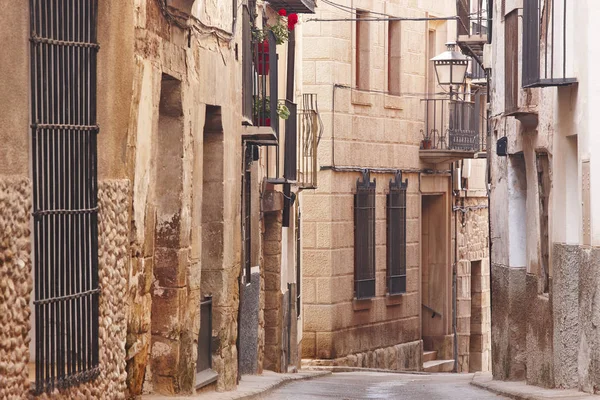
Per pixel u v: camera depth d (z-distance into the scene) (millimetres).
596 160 21578
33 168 13055
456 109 47000
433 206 48625
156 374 20141
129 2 16047
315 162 37156
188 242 20641
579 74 22391
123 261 16047
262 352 32125
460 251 49625
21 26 12930
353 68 43000
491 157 31891
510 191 28953
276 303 33531
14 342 12523
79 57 14250
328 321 41469
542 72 25125
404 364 46062
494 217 31125
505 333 29531
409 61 46438
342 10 42188
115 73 15719
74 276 13984
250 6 27375
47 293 13258
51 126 13391
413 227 46781
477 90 48031
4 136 12523
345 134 42375
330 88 41688
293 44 35062
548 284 26297
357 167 43094
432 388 28953
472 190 51188
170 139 20125
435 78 47906
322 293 41562
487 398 24812
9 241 12438
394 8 45281
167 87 19875
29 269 12883
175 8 19141
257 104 27906
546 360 25578
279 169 33688
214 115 23188
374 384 30719
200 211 21875
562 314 23844
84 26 14406
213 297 23688
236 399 21734
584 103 22016
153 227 18391
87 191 14352
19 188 12695
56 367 13523
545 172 26391
